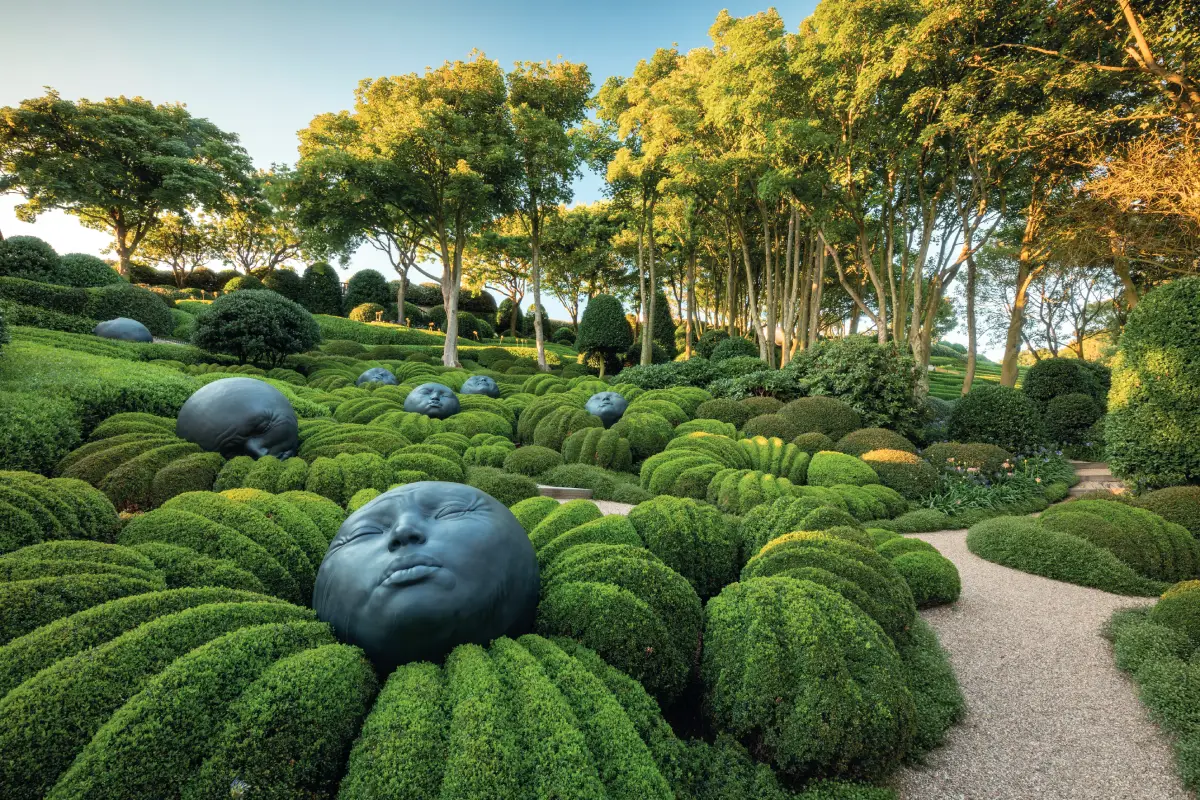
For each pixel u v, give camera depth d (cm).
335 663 274
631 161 2102
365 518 338
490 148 2212
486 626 317
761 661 324
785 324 2270
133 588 313
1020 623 528
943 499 927
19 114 2606
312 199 2205
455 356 2384
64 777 216
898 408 1202
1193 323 760
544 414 1246
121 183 2886
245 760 234
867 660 323
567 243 3084
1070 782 325
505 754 234
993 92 1273
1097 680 433
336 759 256
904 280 1658
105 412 768
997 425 1190
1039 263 1778
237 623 294
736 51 1530
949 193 1692
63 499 400
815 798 292
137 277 3622
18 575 298
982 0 1173
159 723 229
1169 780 325
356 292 3759
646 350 2414
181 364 1357
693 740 328
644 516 498
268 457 648
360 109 2473
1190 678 391
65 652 258
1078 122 1204
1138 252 1416
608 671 312
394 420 1049
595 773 237
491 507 360
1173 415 774
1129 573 616
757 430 1155
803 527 514
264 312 1599
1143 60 1095
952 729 373
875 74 1261
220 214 3453
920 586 552
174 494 569
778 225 2298
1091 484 1107
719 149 1845
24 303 1639
